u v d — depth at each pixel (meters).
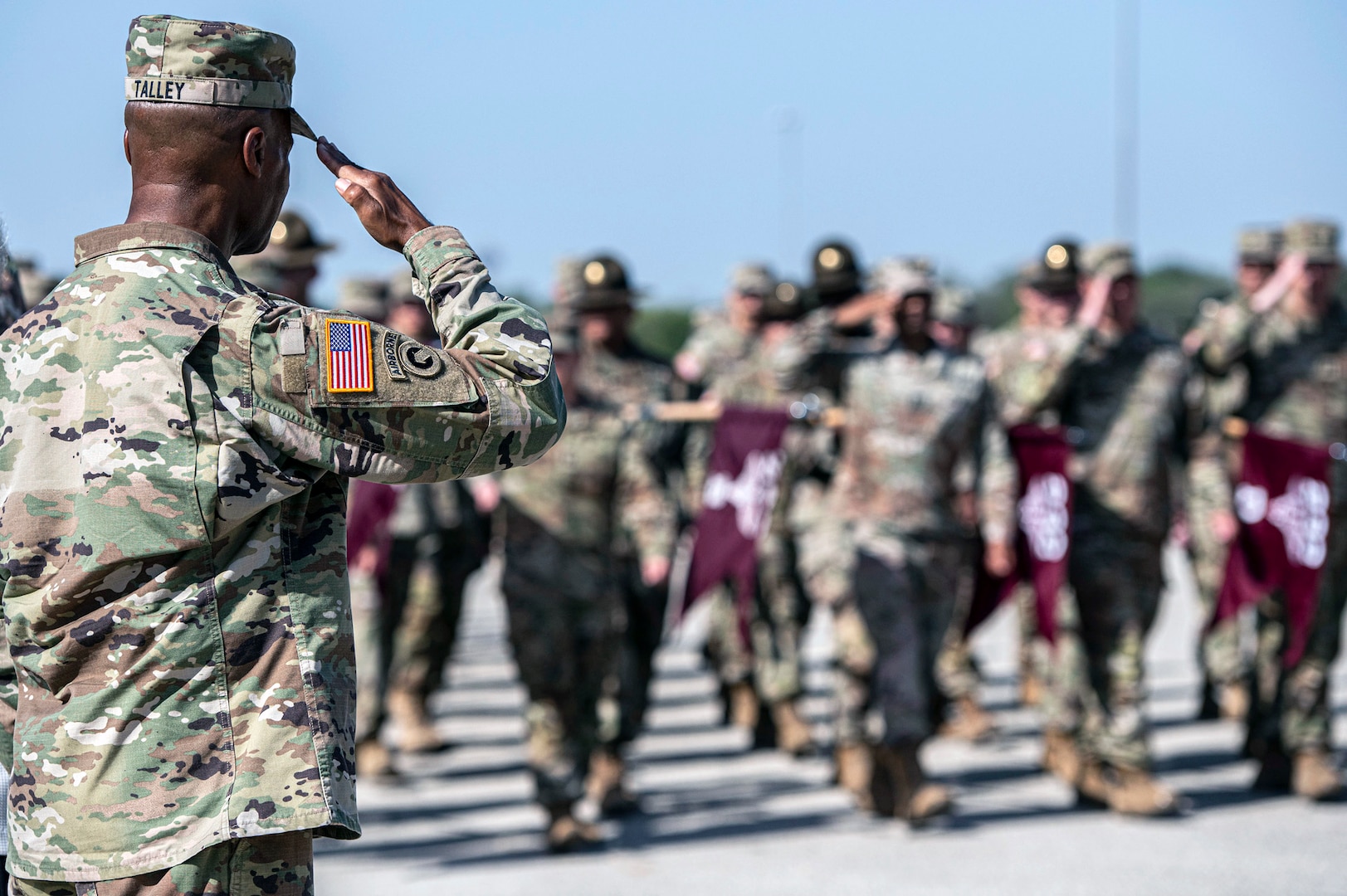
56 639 3.52
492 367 3.76
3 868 4.05
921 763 10.07
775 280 14.75
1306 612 10.70
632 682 10.97
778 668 12.70
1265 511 10.90
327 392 3.51
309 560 3.67
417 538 12.20
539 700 9.56
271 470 3.54
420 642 13.06
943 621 10.25
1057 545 10.45
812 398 10.87
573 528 9.62
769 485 10.89
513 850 9.73
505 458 3.75
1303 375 11.06
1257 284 13.02
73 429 3.51
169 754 3.47
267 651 3.56
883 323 10.67
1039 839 9.79
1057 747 11.23
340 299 12.68
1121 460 10.46
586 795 10.82
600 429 9.80
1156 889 8.59
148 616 3.48
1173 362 10.68
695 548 10.91
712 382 15.36
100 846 3.46
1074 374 10.62
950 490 10.23
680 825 10.40
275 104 3.82
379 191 3.96
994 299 47.78
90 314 3.57
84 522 3.47
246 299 3.60
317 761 3.53
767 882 8.81
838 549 10.44
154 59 3.69
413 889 8.75
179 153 3.70
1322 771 10.80
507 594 9.59
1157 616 10.59
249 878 3.54
